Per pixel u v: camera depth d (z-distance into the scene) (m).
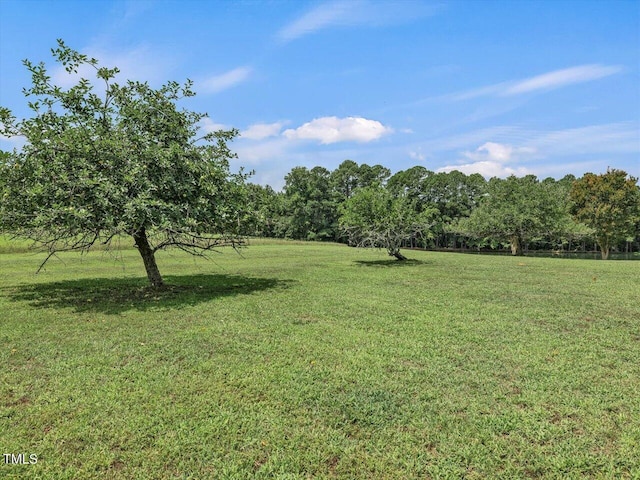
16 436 3.20
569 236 33.44
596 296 9.22
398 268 15.73
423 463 2.87
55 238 8.40
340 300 8.66
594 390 4.04
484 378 4.34
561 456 2.93
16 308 7.88
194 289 10.17
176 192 8.66
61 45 8.60
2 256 19.31
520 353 5.14
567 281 11.85
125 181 7.82
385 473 2.77
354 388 4.07
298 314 7.31
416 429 3.32
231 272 14.13
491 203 37.09
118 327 6.42
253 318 7.00
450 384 4.18
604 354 5.12
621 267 16.52
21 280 11.72
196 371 4.51
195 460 2.92
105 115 9.21
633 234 33.03
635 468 2.80
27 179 7.98
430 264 17.77
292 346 5.39
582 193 33.88
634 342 5.63
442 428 3.33
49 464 2.85
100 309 7.77
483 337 5.85
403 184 54.34
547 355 5.07
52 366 4.69
